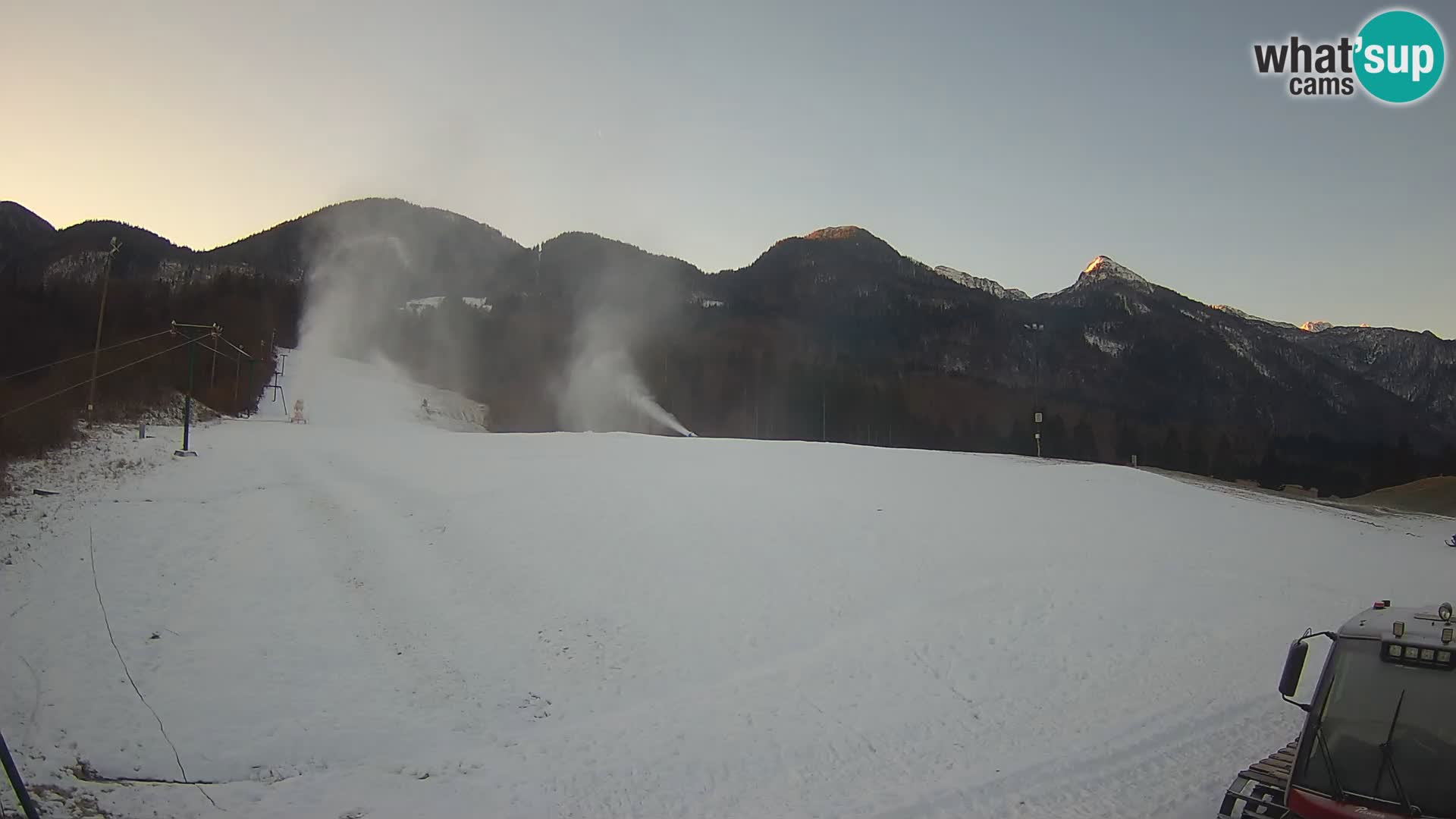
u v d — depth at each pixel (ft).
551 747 34.32
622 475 79.66
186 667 38.88
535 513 65.57
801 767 32.94
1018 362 557.33
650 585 52.80
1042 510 76.02
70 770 29.14
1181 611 53.21
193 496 67.00
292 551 55.62
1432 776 20.11
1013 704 39.75
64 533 55.47
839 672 42.75
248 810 27.45
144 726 33.14
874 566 57.47
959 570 57.62
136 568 50.34
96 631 41.57
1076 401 450.71
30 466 73.61
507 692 39.58
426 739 34.53
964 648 45.96
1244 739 36.22
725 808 29.35
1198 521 78.59
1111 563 61.31
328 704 36.81
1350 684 22.15
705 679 41.86
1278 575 63.46
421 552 57.11
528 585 52.21
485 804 29.04
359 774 31.07
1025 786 31.12
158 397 144.56
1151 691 41.83
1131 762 33.42
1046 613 51.13
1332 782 20.89
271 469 79.61
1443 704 20.92
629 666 42.96
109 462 79.05
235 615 45.29
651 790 30.66
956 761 33.65
